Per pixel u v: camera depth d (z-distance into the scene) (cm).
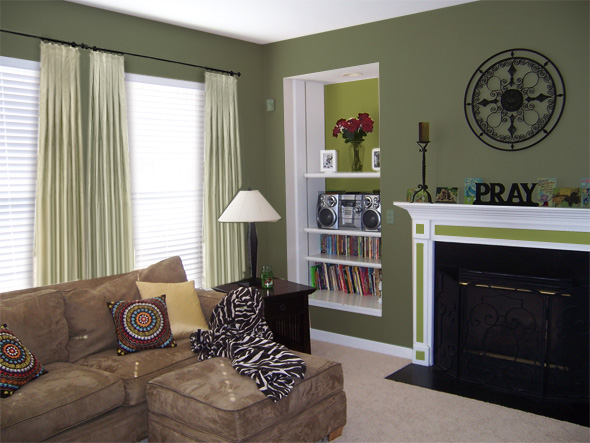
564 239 347
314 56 471
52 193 355
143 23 410
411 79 420
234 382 281
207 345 335
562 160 359
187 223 457
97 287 354
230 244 476
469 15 387
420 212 403
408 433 317
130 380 296
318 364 305
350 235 507
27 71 349
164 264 388
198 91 455
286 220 510
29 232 359
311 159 524
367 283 504
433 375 403
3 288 349
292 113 506
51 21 356
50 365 307
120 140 389
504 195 382
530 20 363
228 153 468
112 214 386
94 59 371
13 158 348
